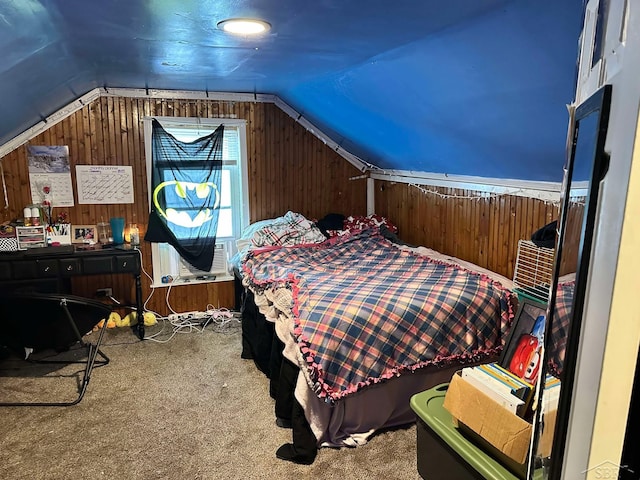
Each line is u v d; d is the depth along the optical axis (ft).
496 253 10.57
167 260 13.80
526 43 5.15
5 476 7.06
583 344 2.09
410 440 8.00
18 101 7.98
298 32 6.13
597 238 2.01
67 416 8.67
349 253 12.36
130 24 5.76
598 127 2.05
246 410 8.89
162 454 7.60
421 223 13.26
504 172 9.52
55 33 5.72
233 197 14.32
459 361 8.18
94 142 12.60
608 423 1.93
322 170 14.98
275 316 9.05
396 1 4.81
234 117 13.80
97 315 9.46
